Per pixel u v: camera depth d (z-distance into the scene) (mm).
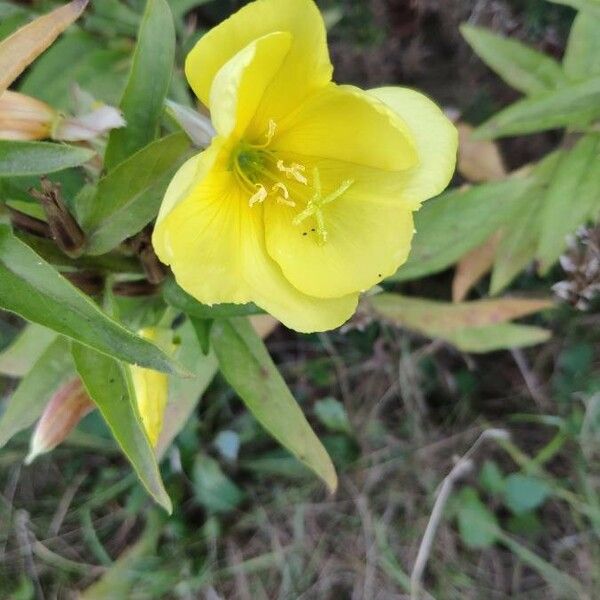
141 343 101
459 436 247
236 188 117
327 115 113
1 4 177
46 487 250
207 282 107
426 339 248
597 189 176
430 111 112
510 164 250
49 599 245
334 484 153
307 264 117
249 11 99
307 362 251
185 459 242
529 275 243
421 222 170
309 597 242
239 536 246
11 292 102
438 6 235
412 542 242
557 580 233
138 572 238
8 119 115
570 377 245
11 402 139
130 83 120
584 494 237
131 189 119
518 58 191
